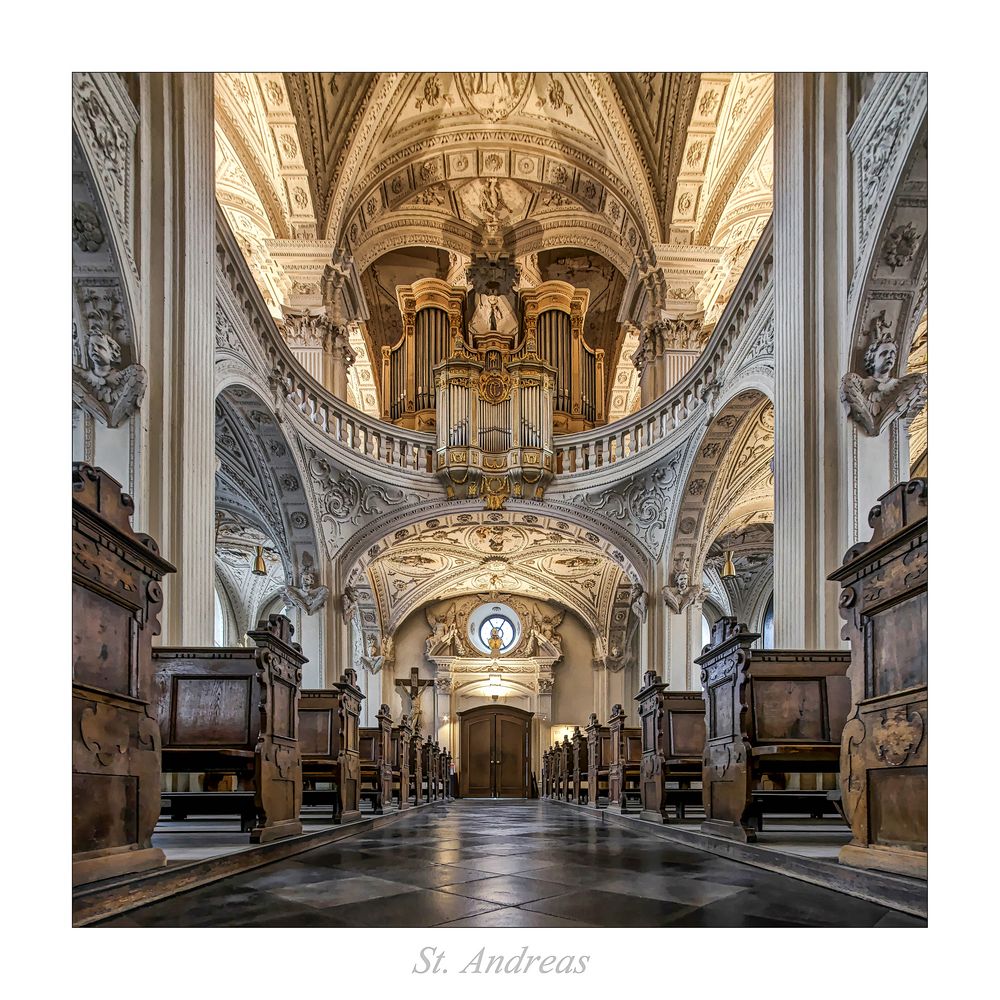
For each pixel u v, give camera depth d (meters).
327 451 14.58
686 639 14.95
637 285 17.52
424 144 17.92
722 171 15.88
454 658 25.12
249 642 24.72
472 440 16.31
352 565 15.67
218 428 12.62
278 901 3.46
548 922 3.02
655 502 15.49
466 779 24.69
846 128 8.23
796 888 3.84
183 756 5.73
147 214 7.69
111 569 3.62
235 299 10.71
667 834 6.94
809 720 6.23
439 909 3.27
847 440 7.91
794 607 8.16
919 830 3.37
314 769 8.16
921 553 3.44
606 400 23.58
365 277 23.14
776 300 9.08
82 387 7.13
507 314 21.72
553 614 25.56
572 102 16.72
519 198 19.94
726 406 12.02
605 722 23.67
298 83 14.21
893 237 7.49
